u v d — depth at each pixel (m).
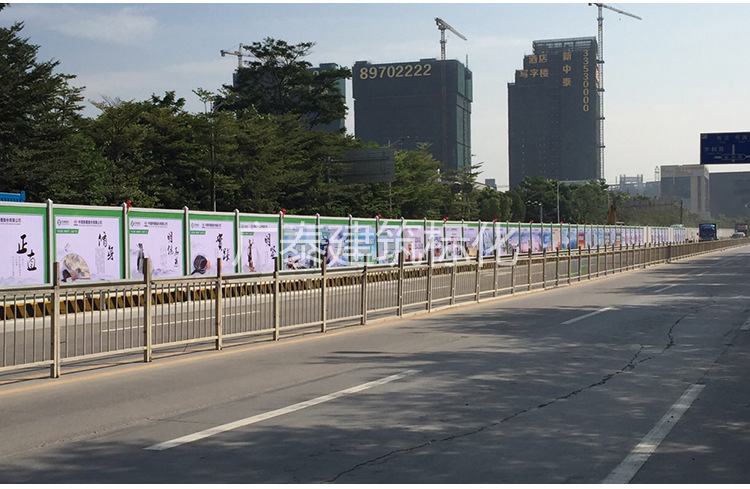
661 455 6.48
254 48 79.12
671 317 18.22
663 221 161.38
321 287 15.86
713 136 53.19
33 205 22.47
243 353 12.73
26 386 9.85
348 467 6.09
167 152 56.22
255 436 7.08
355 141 72.88
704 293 26.19
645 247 49.28
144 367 11.34
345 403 8.56
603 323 16.97
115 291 11.80
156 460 6.31
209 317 15.88
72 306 18.89
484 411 8.15
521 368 10.99
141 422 7.68
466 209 96.81
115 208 25.05
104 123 51.16
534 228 59.84
